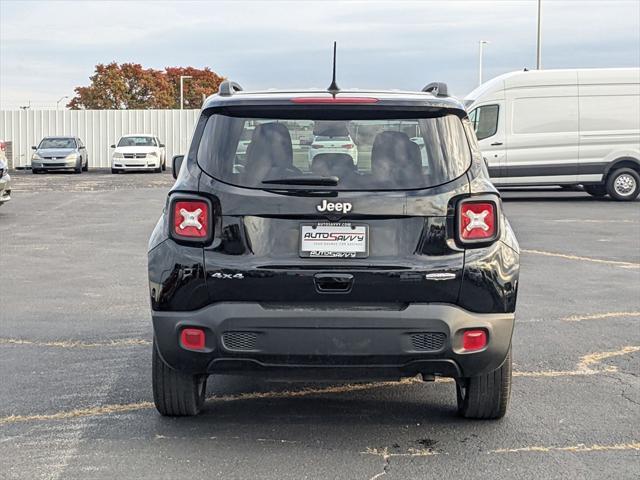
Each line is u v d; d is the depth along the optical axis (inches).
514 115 860.0
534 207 808.9
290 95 192.2
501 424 207.9
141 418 212.4
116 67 3324.3
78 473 176.1
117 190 1049.5
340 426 206.8
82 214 748.6
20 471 177.2
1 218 716.7
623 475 175.3
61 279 421.7
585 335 303.3
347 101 187.6
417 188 183.8
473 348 183.2
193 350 184.4
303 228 182.1
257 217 183.3
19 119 1763.0
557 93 858.1
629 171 862.5
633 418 212.2
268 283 181.2
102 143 1775.3
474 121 866.8
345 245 181.6
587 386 240.7
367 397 231.8
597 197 925.2
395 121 189.6
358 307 181.5
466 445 193.2
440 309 180.7
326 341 179.6
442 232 182.9
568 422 209.2
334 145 185.9
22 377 248.7
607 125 860.0
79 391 235.0
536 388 238.7
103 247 540.4
